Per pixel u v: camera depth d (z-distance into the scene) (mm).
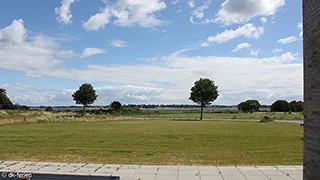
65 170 11430
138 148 17219
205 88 54094
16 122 37375
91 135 24000
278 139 21516
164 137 22688
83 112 62719
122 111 74562
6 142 19609
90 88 68812
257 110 96562
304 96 7734
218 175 10586
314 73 7125
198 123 39906
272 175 10562
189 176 10461
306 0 7547
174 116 65875
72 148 17141
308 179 7453
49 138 21875
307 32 7492
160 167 11906
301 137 22625
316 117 7027
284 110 99688
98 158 13984
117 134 24766
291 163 12719
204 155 14891
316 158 7020
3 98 77125
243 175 10578
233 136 23375
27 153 15367
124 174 10781
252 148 17312
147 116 64188
